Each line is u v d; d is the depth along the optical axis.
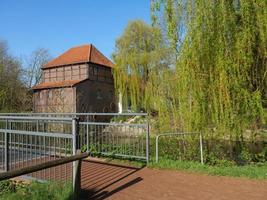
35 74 47.97
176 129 9.03
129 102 32.03
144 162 8.14
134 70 30.45
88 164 8.07
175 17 9.11
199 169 7.38
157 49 11.09
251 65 8.06
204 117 8.21
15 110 22.17
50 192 5.37
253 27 7.94
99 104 39.69
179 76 8.64
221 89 7.91
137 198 5.45
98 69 40.34
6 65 36.81
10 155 6.98
